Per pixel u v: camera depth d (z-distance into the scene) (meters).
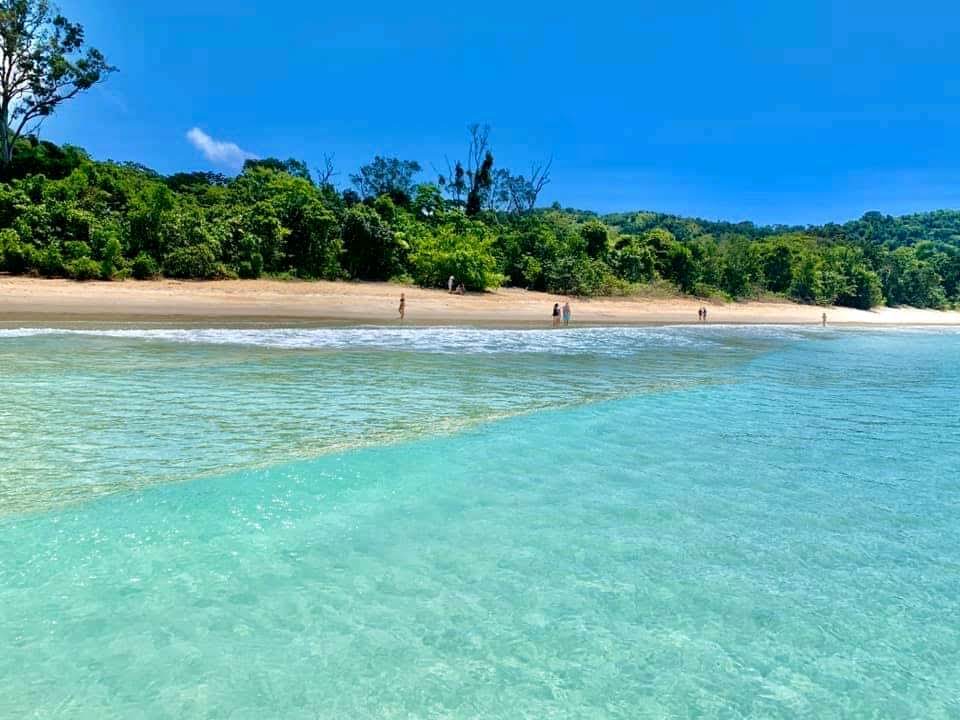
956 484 9.48
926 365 27.06
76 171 43.03
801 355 29.56
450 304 44.25
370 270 50.69
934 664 4.84
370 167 77.38
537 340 30.06
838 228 152.38
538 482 8.80
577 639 4.98
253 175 55.56
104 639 4.67
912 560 6.71
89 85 52.19
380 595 5.53
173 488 7.87
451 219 59.88
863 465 10.38
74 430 10.26
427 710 4.06
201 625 4.92
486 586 5.78
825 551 6.88
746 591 5.89
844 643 5.09
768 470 9.88
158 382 14.55
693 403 15.35
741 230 169.00
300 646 4.71
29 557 5.92
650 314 54.62
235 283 40.03
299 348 21.83
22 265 34.88
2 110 49.03
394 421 11.90
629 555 6.57
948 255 110.38
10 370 15.05
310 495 7.88
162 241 39.16
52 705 3.93
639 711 4.15
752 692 4.41
